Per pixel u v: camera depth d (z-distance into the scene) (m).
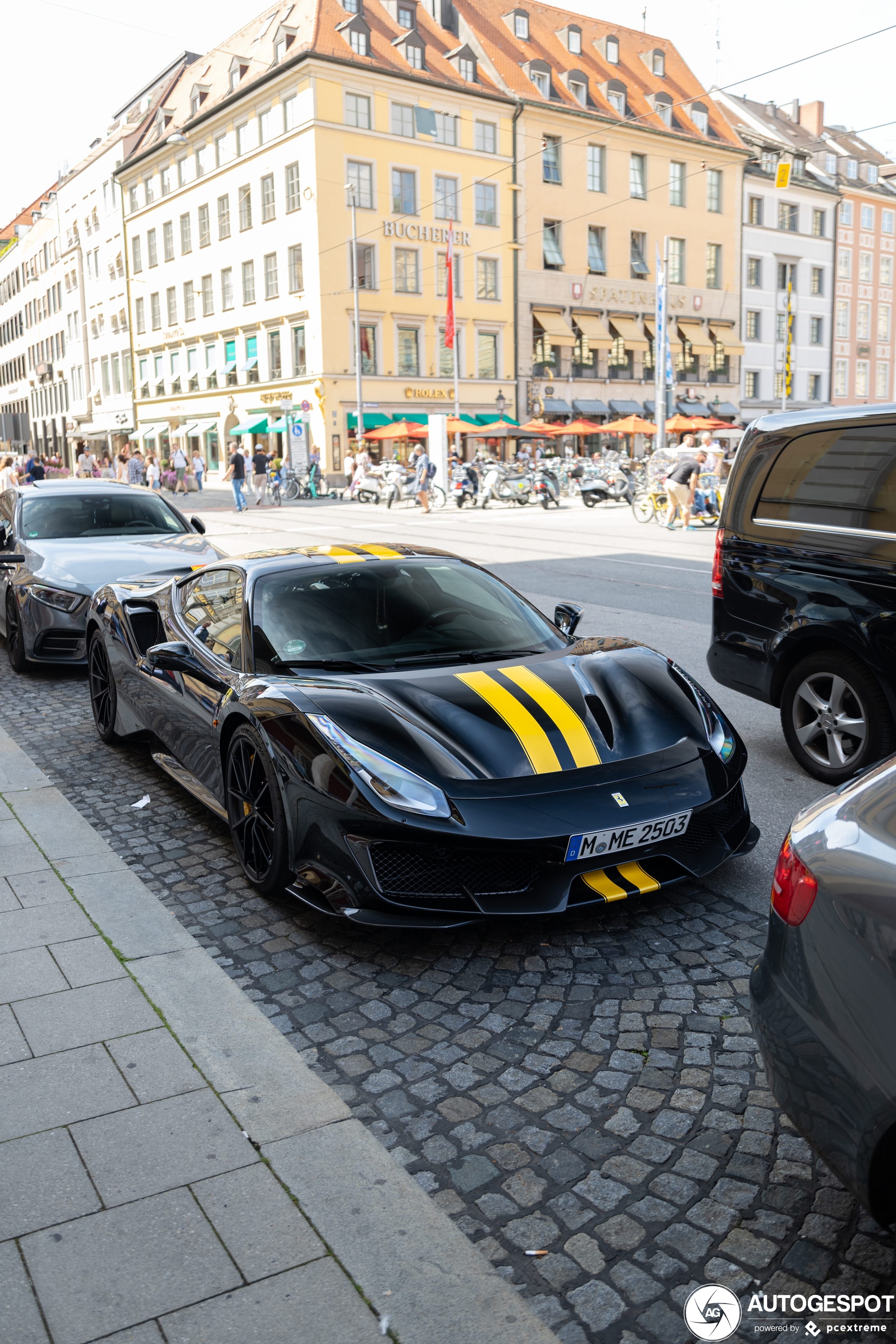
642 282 51.00
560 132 46.81
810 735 5.14
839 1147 1.81
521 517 23.23
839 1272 2.03
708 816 3.63
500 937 3.51
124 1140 2.43
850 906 1.86
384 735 3.45
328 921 3.68
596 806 3.31
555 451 47.31
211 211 46.88
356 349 41.03
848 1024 1.81
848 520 4.85
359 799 3.27
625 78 51.19
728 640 5.55
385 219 41.72
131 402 57.75
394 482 26.92
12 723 6.61
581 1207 2.23
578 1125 2.51
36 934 3.51
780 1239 2.12
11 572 8.17
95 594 7.23
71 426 68.50
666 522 20.11
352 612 4.33
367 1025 2.99
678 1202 2.23
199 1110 2.54
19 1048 2.82
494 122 44.53
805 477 5.14
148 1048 2.82
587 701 3.74
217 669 4.30
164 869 4.18
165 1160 2.36
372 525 21.20
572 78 47.97
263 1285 1.99
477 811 3.23
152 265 53.06
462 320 44.62
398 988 3.20
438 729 3.49
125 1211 2.19
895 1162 1.76
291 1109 2.54
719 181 54.00
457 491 26.70
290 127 40.84
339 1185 2.27
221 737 4.08
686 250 52.88
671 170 51.56
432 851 3.26
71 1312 1.93
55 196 66.62
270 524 22.03
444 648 4.19
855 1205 2.21
